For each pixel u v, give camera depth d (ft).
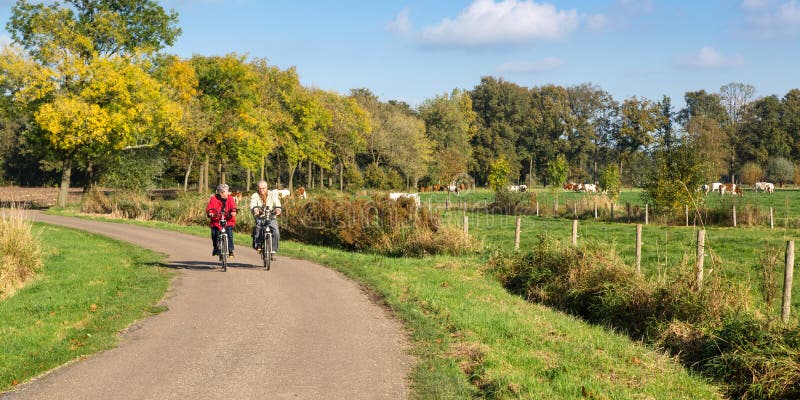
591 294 37.50
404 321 28.12
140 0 142.82
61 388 18.65
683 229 91.25
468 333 26.04
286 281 38.63
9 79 122.01
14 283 37.86
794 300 36.47
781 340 24.58
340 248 65.92
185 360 21.59
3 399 17.67
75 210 116.16
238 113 175.52
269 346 23.48
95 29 133.80
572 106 402.31
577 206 124.77
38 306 30.76
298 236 71.92
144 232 75.31
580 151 387.55
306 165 289.74
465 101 365.61
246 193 194.80
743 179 305.53
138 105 130.93
